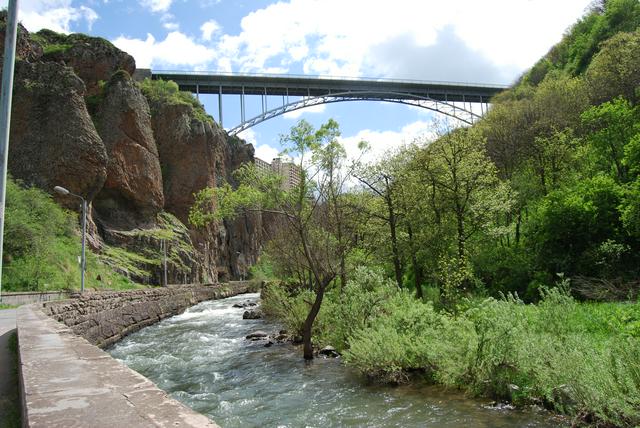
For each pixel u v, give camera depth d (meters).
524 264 24.80
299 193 16.78
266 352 17.61
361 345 12.62
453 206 23.27
